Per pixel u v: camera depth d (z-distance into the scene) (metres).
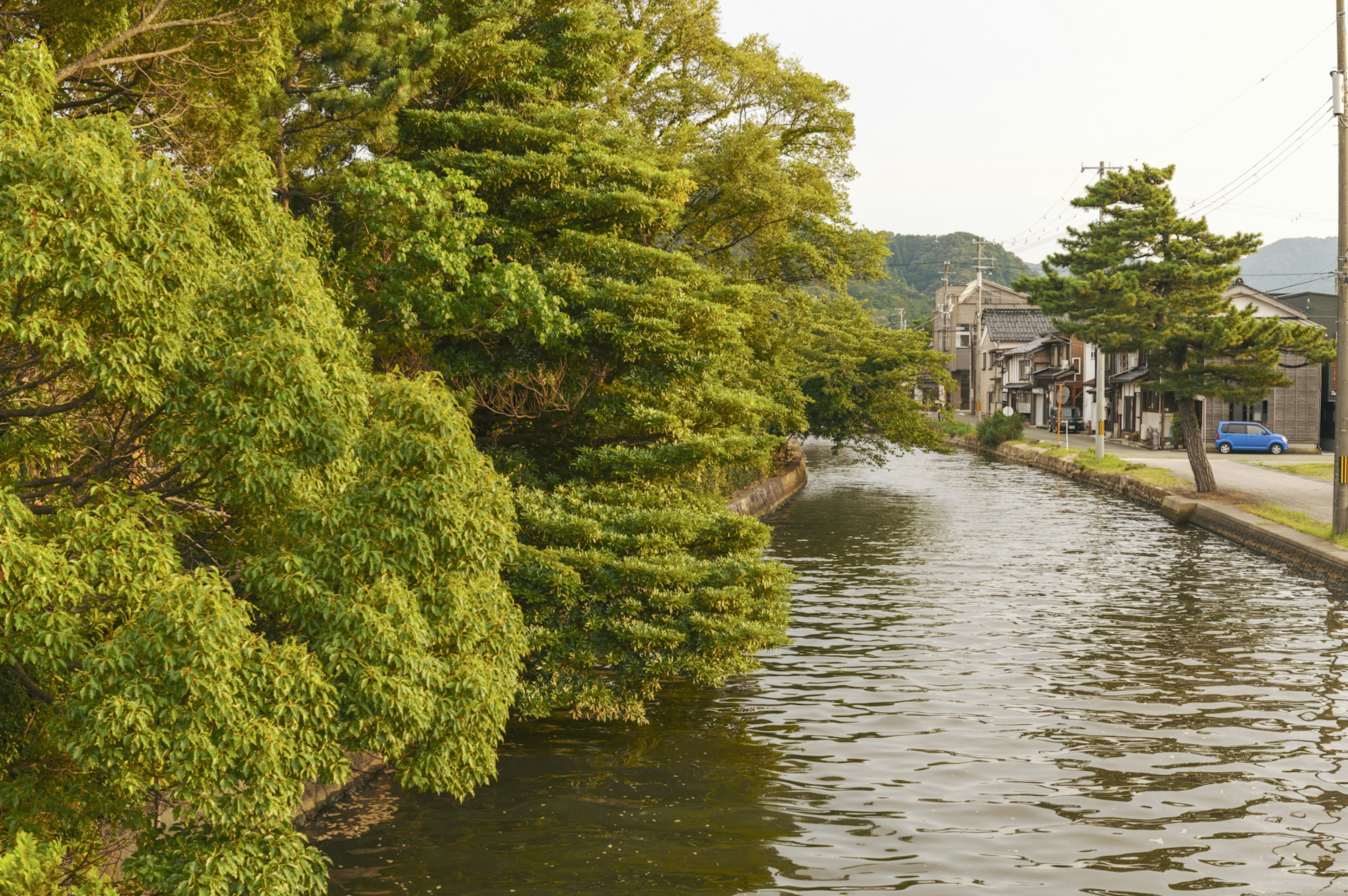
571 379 14.90
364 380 8.05
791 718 13.36
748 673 13.69
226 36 10.96
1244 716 13.43
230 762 6.25
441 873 8.80
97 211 6.18
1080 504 38.56
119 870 7.66
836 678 15.27
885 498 41.00
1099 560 26.05
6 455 7.45
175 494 7.78
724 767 11.51
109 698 5.99
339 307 11.99
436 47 13.37
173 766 6.10
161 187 6.77
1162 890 8.59
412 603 7.64
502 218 14.84
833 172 28.45
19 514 5.87
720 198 25.33
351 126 13.30
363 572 7.59
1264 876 8.84
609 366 14.66
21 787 6.55
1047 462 53.81
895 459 65.12
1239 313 33.53
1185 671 15.64
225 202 8.37
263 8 11.01
